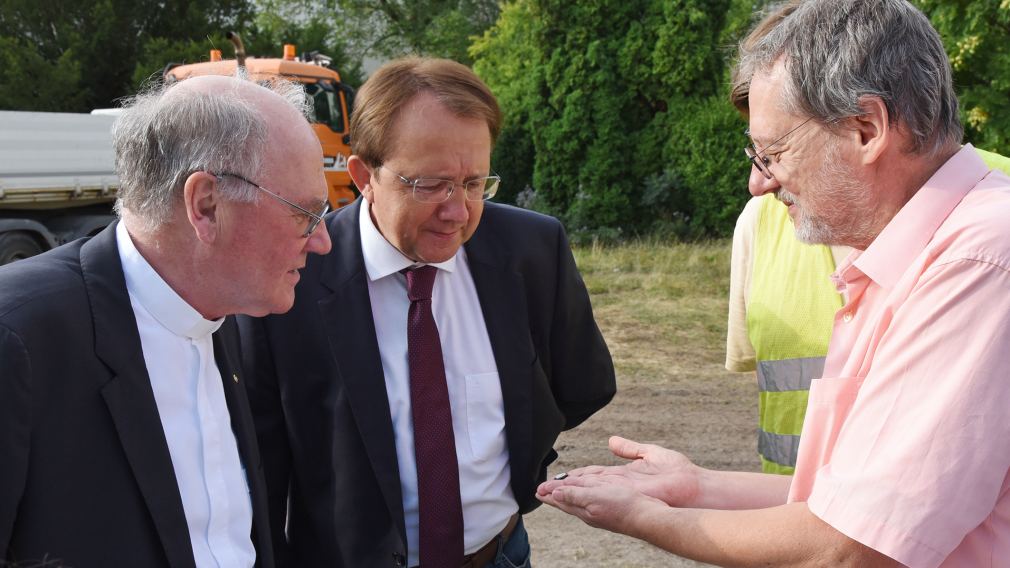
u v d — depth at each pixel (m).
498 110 1.87
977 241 1.28
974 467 1.22
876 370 1.34
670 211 12.59
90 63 19.28
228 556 1.56
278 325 1.95
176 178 1.42
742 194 12.06
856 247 1.56
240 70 1.64
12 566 1.22
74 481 1.35
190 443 1.54
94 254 1.47
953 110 1.43
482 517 1.99
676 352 6.97
